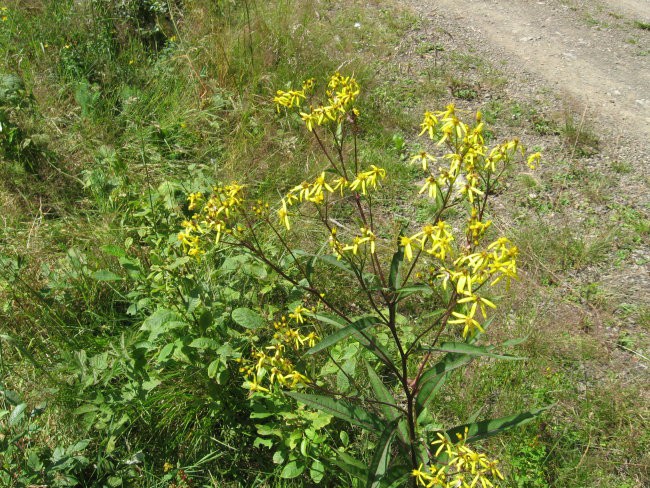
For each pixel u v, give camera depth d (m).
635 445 2.84
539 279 3.90
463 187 1.92
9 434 2.48
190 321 2.70
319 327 2.87
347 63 5.81
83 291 3.14
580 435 2.88
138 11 6.00
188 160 4.48
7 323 2.99
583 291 3.84
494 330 3.42
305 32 6.24
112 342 2.83
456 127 1.94
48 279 3.12
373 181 2.01
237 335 2.67
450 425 2.90
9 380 2.78
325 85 5.39
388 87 5.92
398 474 2.08
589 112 6.13
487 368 3.09
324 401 2.14
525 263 4.00
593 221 4.48
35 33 5.42
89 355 2.90
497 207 4.52
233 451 2.71
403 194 4.54
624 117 6.15
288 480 2.55
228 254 3.12
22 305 3.06
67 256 3.33
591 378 3.23
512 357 1.78
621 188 4.92
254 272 2.86
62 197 3.90
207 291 2.76
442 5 8.53
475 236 1.82
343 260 2.15
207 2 6.13
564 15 8.73
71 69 5.07
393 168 4.66
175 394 2.63
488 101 6.04
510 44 7.63
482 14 8.45
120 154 4.23
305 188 2.07
